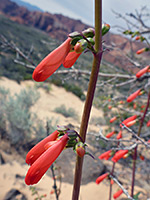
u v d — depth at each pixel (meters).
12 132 5.05
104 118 8.57
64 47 0.88
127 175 5.06
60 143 0.89
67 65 0.97
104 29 0.85
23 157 4.73
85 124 0.87
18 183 3.86
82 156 0.85
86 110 0.85
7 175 3.97
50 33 74.75
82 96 14.28
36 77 0.84
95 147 6.01
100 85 3.58
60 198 3.76
